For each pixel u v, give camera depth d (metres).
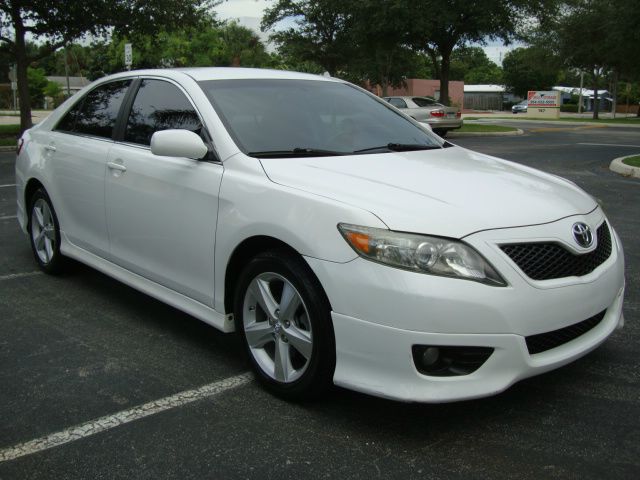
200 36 55.00
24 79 18.97
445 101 25.72
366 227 2.78
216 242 3.43
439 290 2.65
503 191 3.20
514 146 17.83
